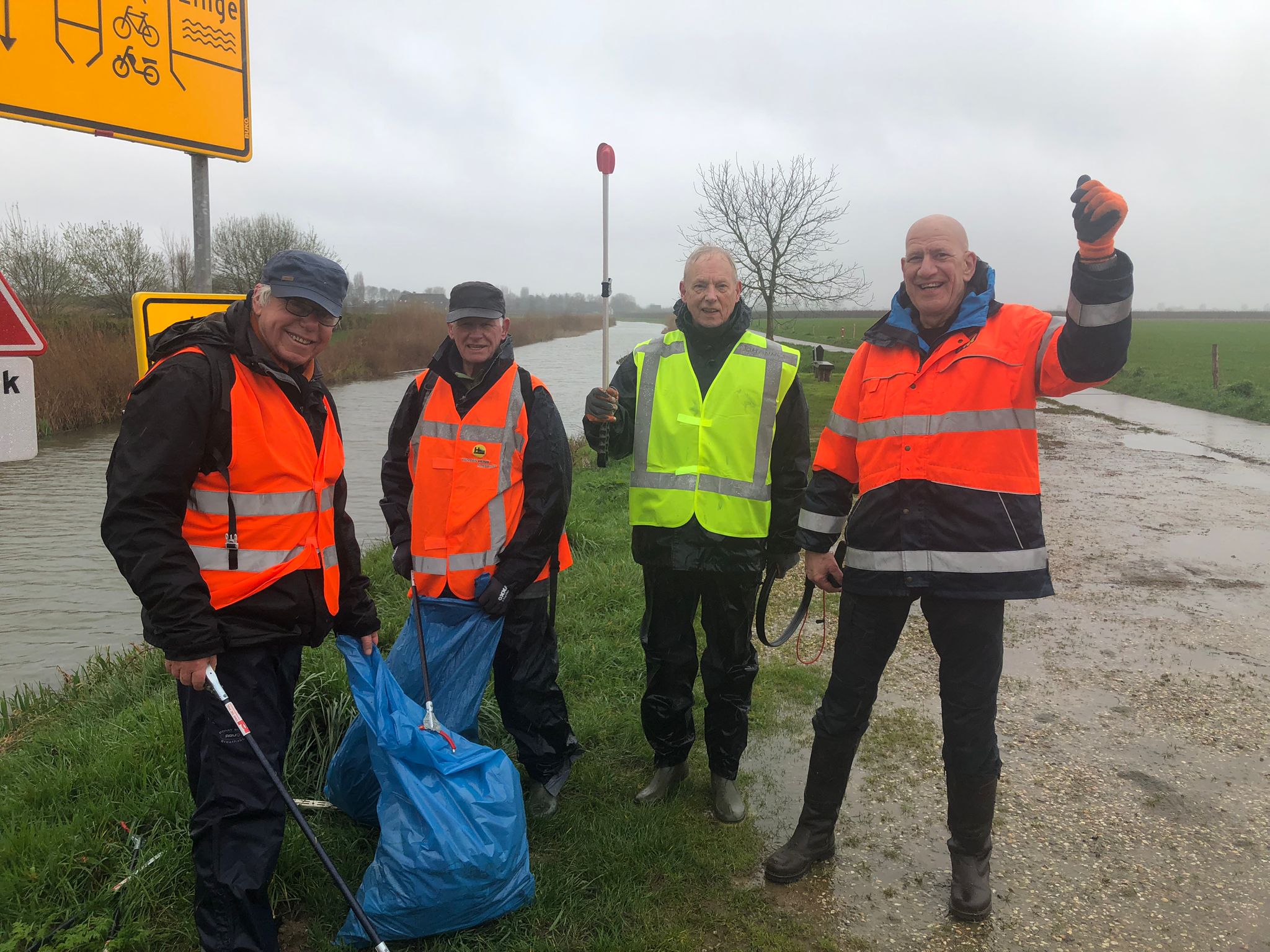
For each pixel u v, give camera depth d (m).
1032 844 2.94
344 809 2.90
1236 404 17.94
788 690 4.22
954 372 2.44
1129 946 2.45
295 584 2.27
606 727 3.74
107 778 3.09
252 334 2.20
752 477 2.90
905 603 2.60
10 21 2.99
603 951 2.39
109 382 18.48
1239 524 7.82
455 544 2.87
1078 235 2.15
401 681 2.81
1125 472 10.66
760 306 24.88
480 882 2.35
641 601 5.37
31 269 28.38
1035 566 2.42
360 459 14.02
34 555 8.37
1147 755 3.56
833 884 2.74
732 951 2.43
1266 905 2.62
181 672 2.06
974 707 2.52
